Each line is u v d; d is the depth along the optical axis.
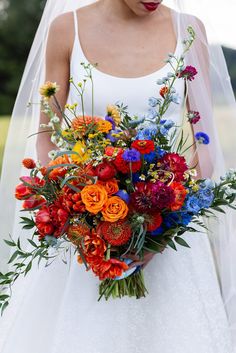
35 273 3.20
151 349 3.04
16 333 3.17
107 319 3.01
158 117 2.77
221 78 3.43
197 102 3.28
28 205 2.72
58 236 2.68
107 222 2.63
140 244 2.64
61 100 3.36
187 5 3.40
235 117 3.43
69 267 3.11
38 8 19.25
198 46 3.32
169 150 2.80
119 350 3.00
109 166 2.62
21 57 19.19
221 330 3.09
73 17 3.35
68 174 2.67
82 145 2.69
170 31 3.34
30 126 3.46
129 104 3.21
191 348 3.02
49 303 3.18
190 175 2.76
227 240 3.30
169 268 3.10
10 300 3.24
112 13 3.33
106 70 3.26
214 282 3.18
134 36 3.31
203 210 2.84
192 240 3.18
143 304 3.05
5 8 19.36
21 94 3.51
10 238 3.47
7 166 3.51
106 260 2.63
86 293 3.04
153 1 3.08
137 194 2.58
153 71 3.25
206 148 3.26
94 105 3.24
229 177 2.83
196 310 3.07
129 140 2.72
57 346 3.00
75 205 2.60
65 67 3.36
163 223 2.73
